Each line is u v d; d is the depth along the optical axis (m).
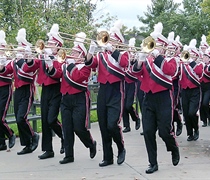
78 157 6.91
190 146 7.87
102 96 6.07
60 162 6.50
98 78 6.12
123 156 6.37
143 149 7.54
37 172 6.05
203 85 9.44
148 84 5.80
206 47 9.50
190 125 8.34
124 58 5.94
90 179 5.69
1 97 7.21
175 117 8.76
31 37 12.16
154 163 6.00
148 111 5.88
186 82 8.18
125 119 9.41
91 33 12.72
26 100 6.93
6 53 7.04
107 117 6.10
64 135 6.47
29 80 6.87
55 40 6.53
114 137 6.15
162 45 6.02
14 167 6.33
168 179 5.68
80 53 6.33
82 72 6.19
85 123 6.33
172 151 6.12
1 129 7.35
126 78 9.08
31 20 12.17
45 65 6.52
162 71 5.71
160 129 5.82
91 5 15.82
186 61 7.67
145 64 5.84
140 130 9.62
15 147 7.70
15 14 14.19
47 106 6.63
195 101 8.17
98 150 7.45
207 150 7.50
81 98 6.27
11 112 8.45
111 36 6.09
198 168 6.23
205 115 10.07
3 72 7.08
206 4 24.38
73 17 13.17
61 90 6.38
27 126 7.01
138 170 6.11
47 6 13.16
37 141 7.27
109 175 5.87
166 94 5.76
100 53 6.12
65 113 6.37
